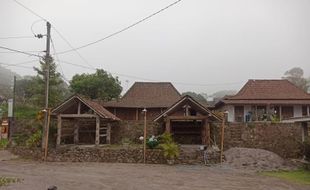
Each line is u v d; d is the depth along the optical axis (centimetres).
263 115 3612
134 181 1638
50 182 1573
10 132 3191
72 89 4734
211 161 2433
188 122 3066
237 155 2484
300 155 2519
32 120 3244
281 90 4050
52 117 2902
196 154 2445
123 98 4406
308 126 2700
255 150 2566
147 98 4425
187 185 1552
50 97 3753
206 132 2712
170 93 4541
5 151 2838
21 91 5522
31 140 2752
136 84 4647
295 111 3797
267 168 2222
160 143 2562
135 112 4231
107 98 4653
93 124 3122
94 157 2514
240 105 3788
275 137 2778
